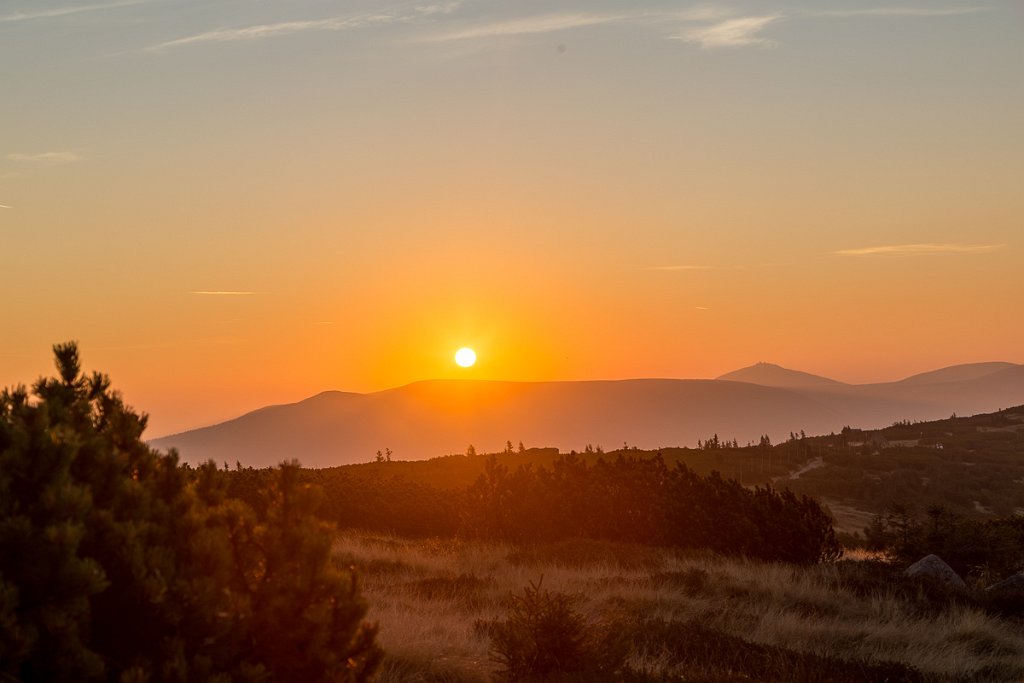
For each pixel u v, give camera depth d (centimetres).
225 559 666
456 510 3378
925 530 3025
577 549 2669
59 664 551
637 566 2491
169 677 594
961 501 8525
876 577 2397
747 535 2909
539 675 1186
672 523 2938
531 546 2848
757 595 2102
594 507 2984
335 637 701
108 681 598
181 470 741
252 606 686
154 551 627
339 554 2384
